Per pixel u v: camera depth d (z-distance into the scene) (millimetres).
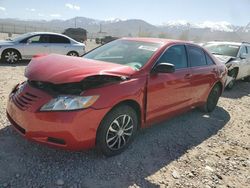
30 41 12102
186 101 5281
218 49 10906
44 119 3340
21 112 3512
